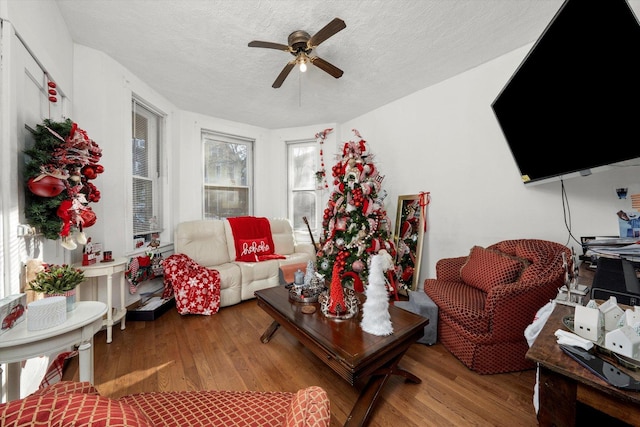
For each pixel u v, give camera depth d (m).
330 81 2.73
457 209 2.66
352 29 1.93
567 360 0.67
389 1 1.67
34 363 1.34
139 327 2.27
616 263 1.26
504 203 2.34
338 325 1.46
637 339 0.63
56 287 1.12
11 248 1.18
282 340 2.06
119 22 1.86
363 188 2.74
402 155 3.16
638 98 1.00
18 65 1.29
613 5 1.01
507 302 1.57
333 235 2.86
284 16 1.79
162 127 3.16
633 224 1.71
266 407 0.82
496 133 2.37
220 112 3.56
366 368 1.17
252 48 2.16
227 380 1.56
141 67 2.45
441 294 1.93
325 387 1.51
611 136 1.17
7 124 1.19
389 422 1.25
